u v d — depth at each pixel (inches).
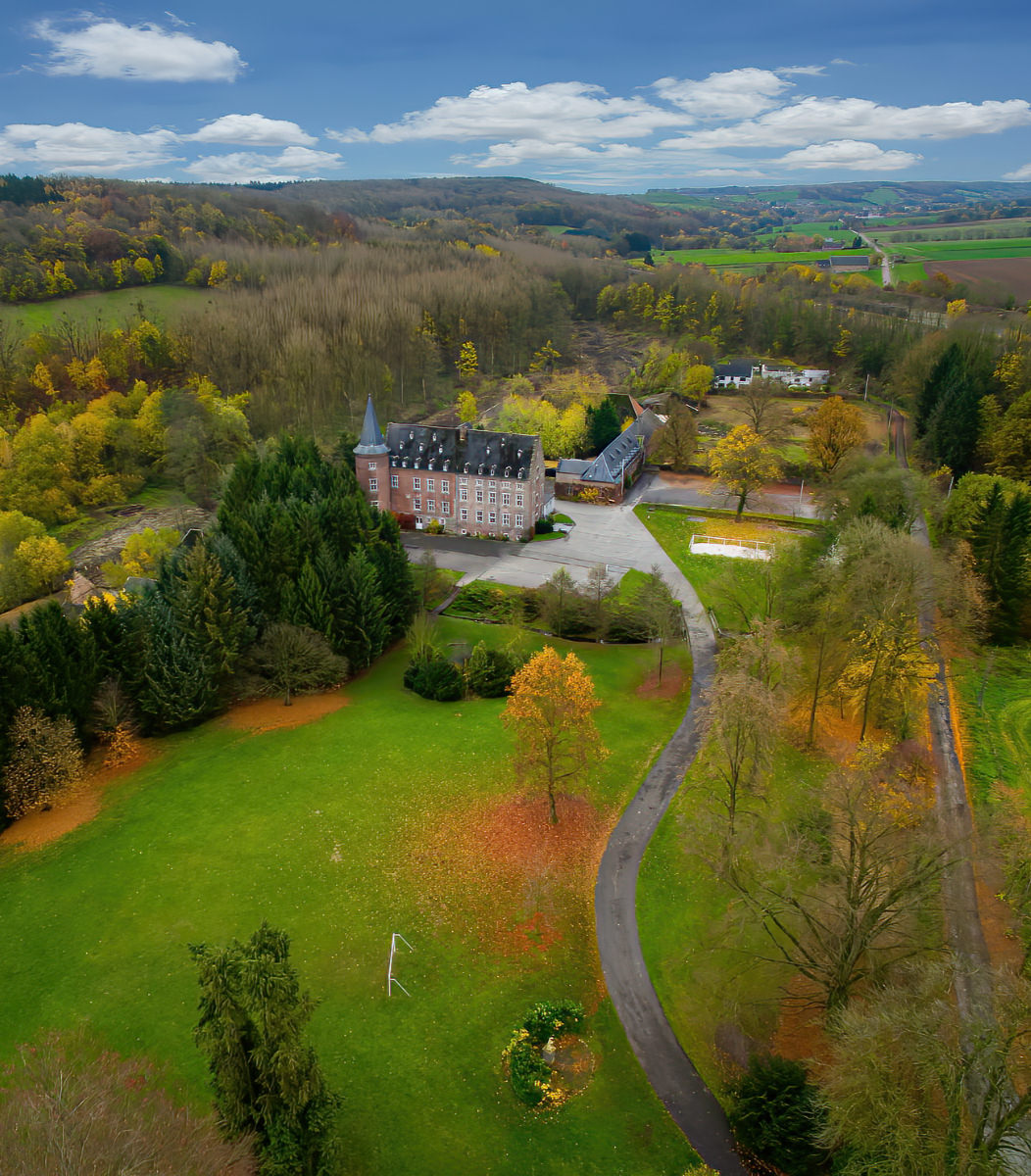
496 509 4569.4
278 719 2758.4
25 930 1851.6
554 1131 1459.2
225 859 2082.9
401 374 7229.3
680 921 1930.4
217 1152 1142.3
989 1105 1175.0
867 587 2564.0
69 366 5871.1
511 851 2145.7
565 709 2118.6
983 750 2536.9
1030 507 3235.7
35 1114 1094.4
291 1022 1171.3
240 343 6358.3
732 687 1978.3
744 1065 1583.4
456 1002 1716.3
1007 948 1742.1
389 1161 1400.1
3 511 4503.0
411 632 3221.0
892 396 6988.2
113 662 2566.4
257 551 3056.1
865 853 1471.5
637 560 4234.7
